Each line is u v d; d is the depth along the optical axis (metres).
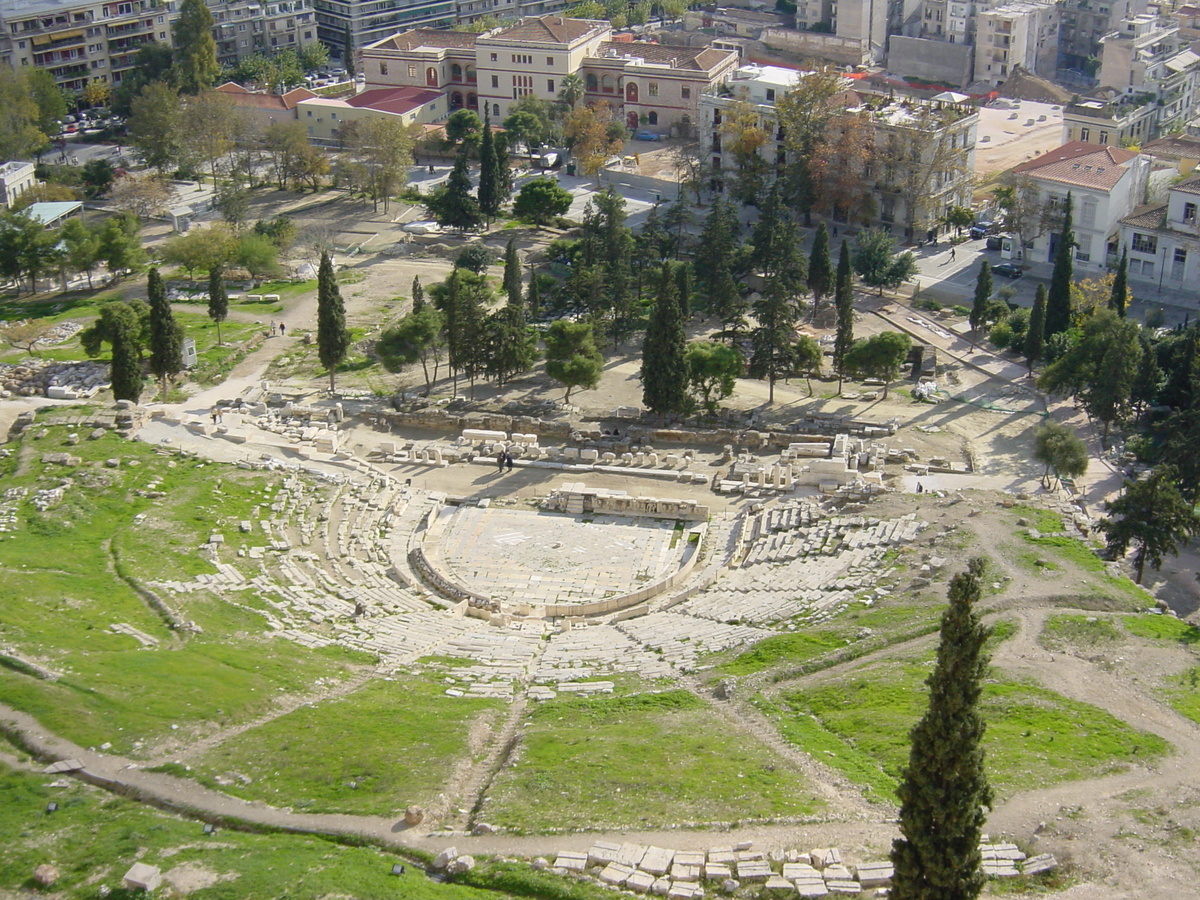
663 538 109.38
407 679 79.81
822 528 104.75
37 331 161.50
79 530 101.75
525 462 124.19
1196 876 55.72
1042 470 121.94
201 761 66.19
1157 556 97.50
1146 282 186.12
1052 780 62.25
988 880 53.75
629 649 85.56
